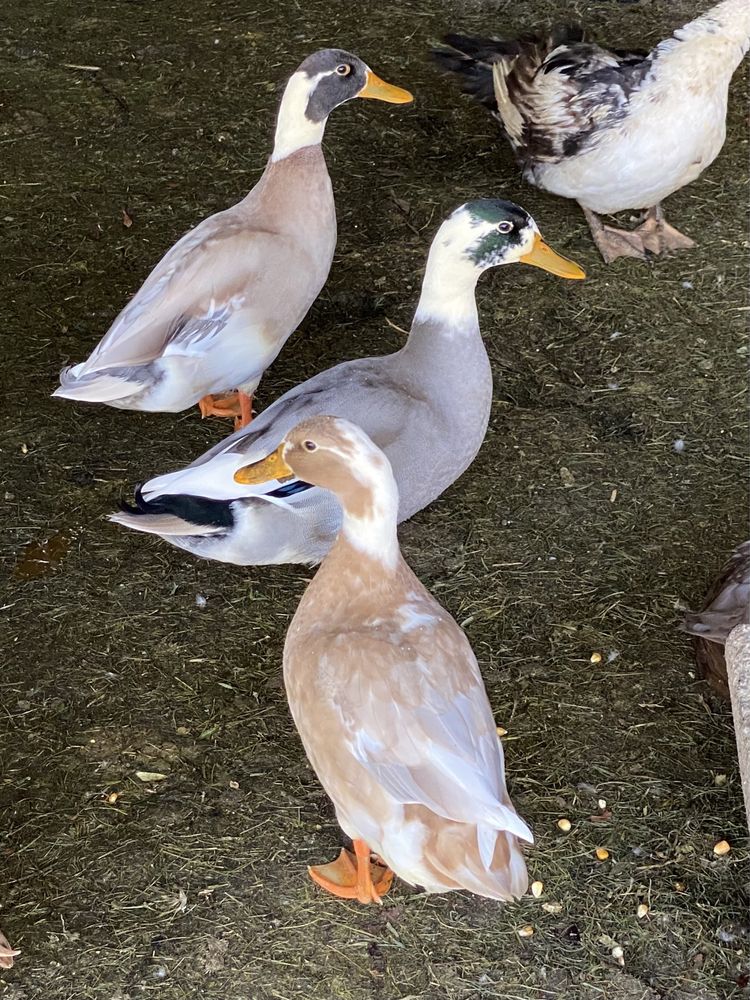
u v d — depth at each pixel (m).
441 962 1.55
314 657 1.50
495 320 2.15
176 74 2.56
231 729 1.71
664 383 2.07
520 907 1.59
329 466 1.49
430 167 2.40
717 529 1.91
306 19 2.69
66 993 1.53
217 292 1.82
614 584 1.85
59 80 2.54
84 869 1.60
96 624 1.80
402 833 1.45
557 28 2.28
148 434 2.00
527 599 1.83
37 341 2.10
